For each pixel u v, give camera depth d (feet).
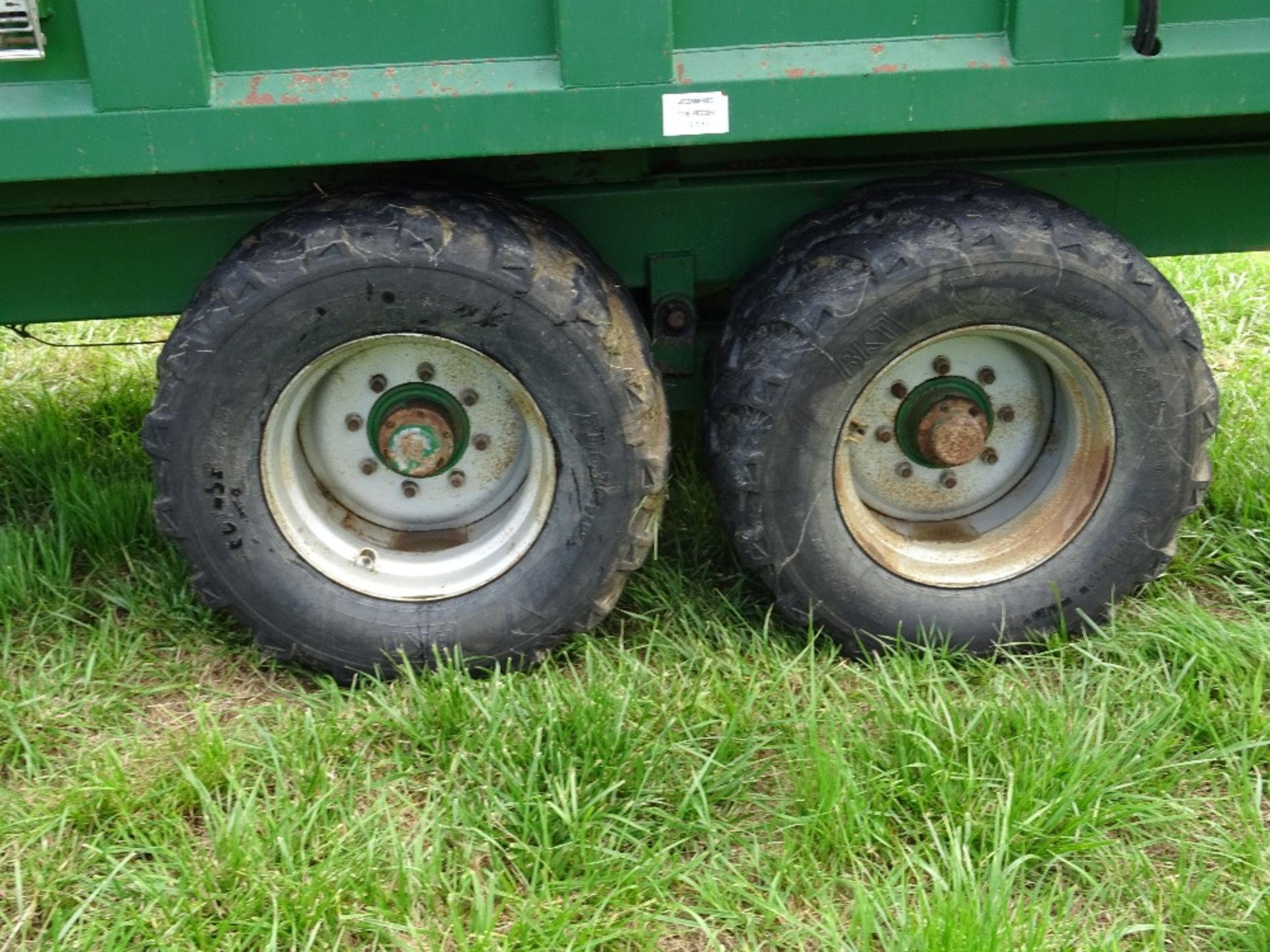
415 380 10.30
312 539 10.42
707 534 12.23
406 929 7.92
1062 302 9.83
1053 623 10.80
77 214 10.09
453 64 8.95
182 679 10.67
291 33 8.82
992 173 10.61
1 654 10.87
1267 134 10.55
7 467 13.56
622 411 9.81
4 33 8.56
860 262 9.70
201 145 8.87
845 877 8.34
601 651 10.63
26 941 8.11
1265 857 8.52
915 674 10.47
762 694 10.11
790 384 9.81
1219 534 12.24
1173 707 9.65
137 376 15.89
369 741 9.70
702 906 8.30
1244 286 18.28
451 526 10.87
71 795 8.95
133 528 12.26
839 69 9.00
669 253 10.64
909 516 11.17
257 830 8.71
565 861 8.54
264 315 9.41
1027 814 8.76
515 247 9.41
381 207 9.46
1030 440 11.07
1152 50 9.04
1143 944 8.05
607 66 8.84
